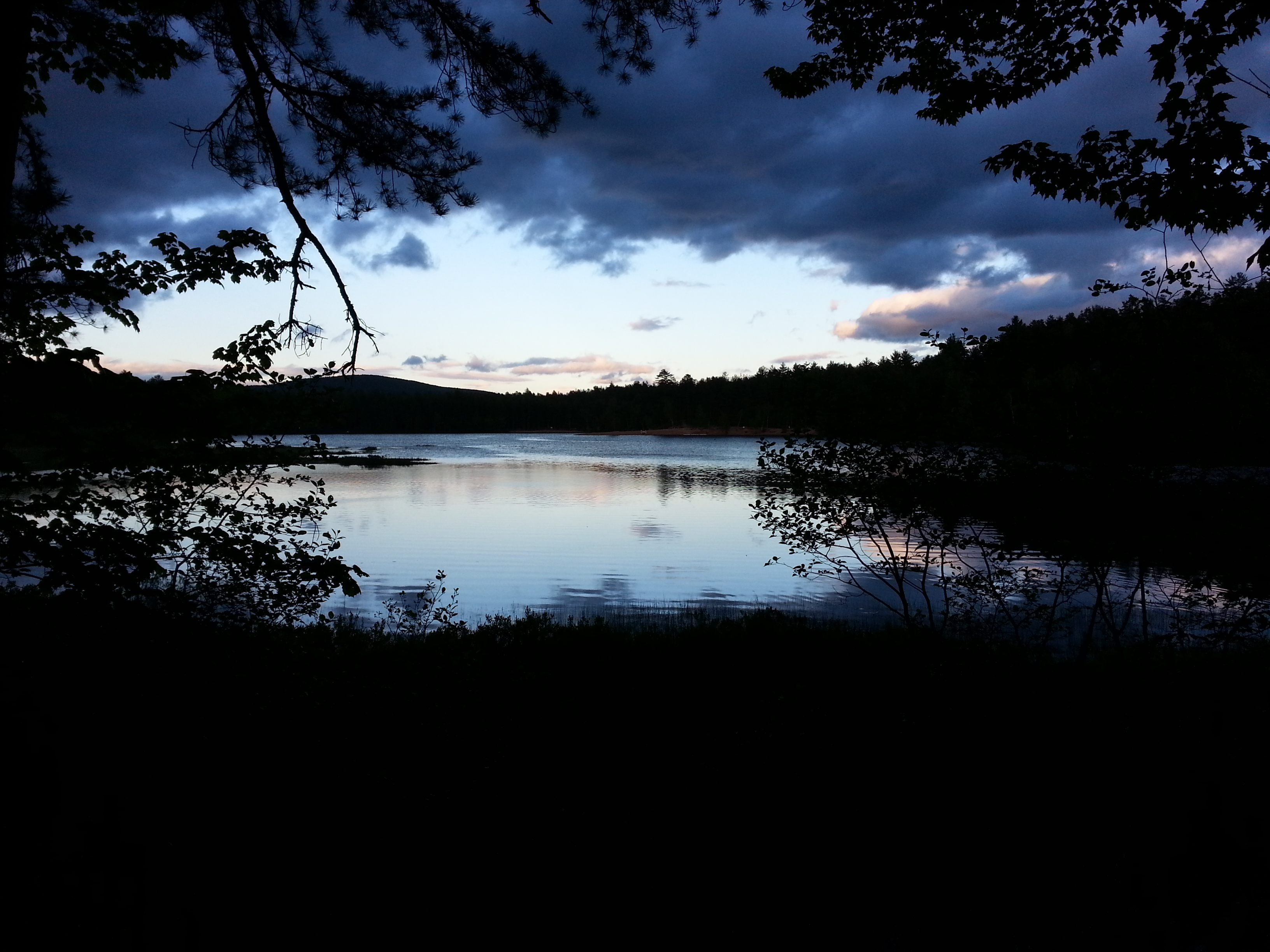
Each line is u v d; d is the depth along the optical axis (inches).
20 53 173.0
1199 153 181.6
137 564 196.4
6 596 209.6
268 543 238.2
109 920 132.1
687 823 180.9
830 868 162.4
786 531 366.9
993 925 143.1
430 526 1042.7
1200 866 158.4
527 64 260.1
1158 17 196.2
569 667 343.0
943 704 261.6
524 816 181.9
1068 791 193.9
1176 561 297.0
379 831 169.3
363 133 267.1
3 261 183.9
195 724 190.9
